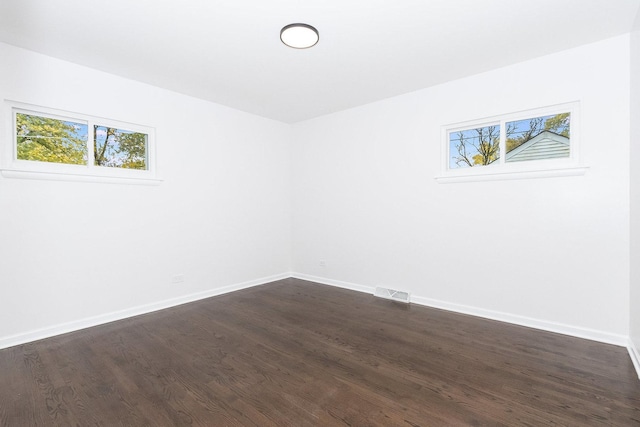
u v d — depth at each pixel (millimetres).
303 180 4828
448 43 2566
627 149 2451
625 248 2473
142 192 3332
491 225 3109
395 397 1849
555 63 2734
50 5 2029
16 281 2588
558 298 2770
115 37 2439
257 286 4445
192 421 1654
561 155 2787
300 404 1791
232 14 2154
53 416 1698
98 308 3031
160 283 3482
